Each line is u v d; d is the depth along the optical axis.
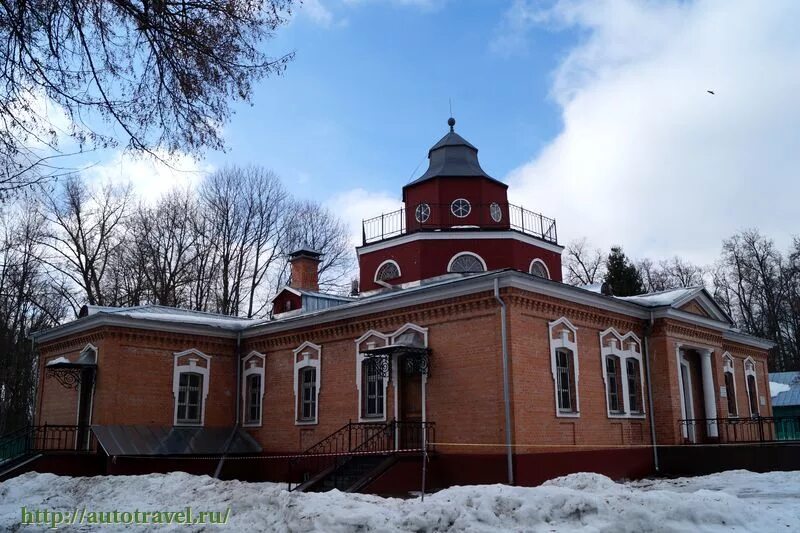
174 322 23.22
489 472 16.62
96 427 21.09
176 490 15.10
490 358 17.22
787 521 9.61
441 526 9.87
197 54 10.12
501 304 17.20
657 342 21.69
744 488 15.48
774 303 47.62
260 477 23.20
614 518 9.59
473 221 26.58
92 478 17.23
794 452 19.16
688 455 20.36
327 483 17.48
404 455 17.12
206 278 40.81
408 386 19.47
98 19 9.38
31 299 35.62
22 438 22.03
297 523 10.41
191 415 23.55
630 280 41.75
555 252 27.39
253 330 24.44
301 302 26.61
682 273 56.94
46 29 9.15
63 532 12.11
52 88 9.26
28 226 35.50
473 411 17.33
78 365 21.89
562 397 18.31
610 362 20.52
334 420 21.08
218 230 41.78
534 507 10.04
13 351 37.66
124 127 9.81
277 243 43.84
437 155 28.53
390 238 26.28
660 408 21.20
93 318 22.31
